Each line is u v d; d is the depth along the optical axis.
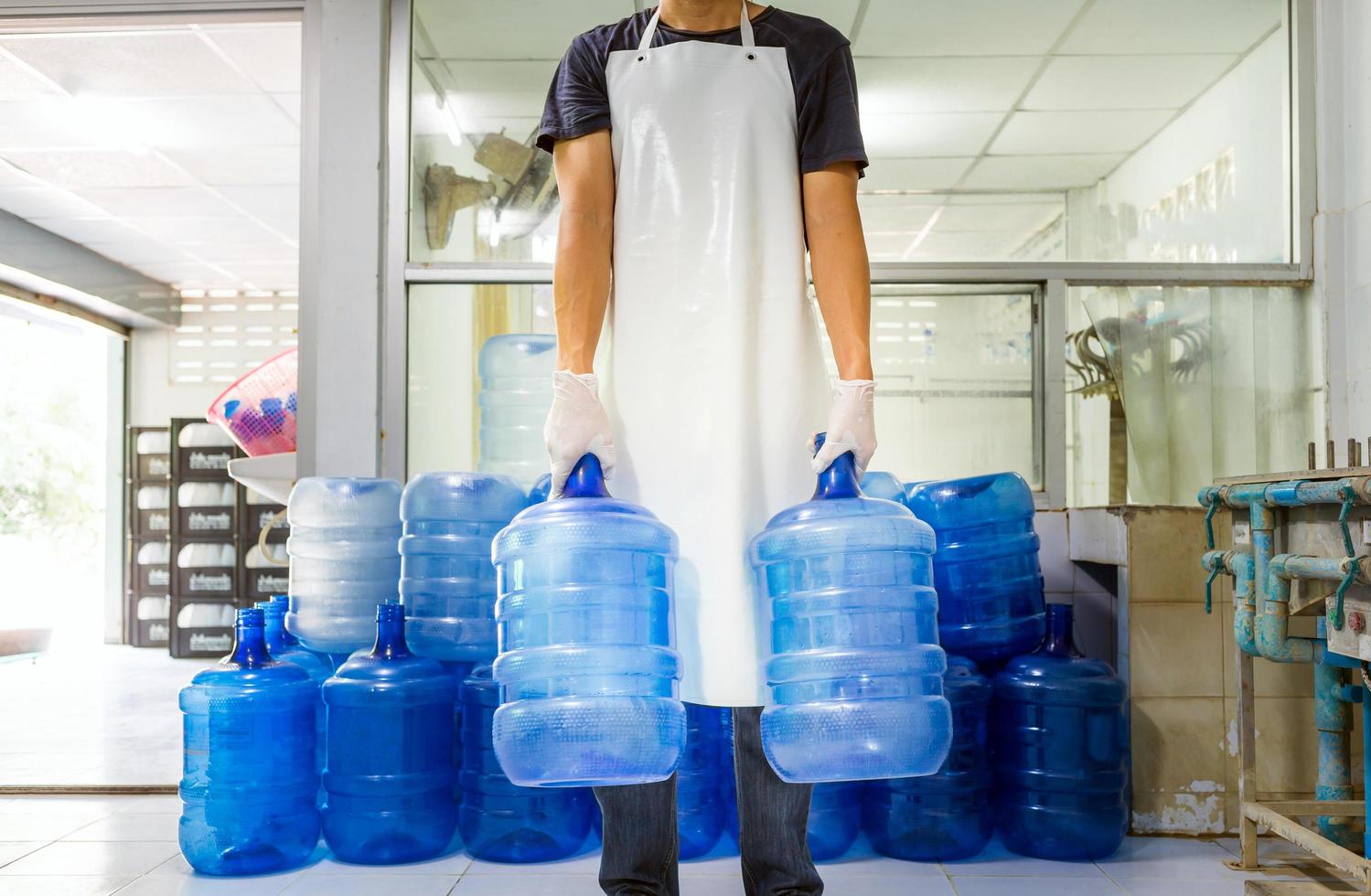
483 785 2.38
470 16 3.14
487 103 3.14
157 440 8.11
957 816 2.36
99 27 3.26
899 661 1.17
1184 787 2.53
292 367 4.14
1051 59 3.15
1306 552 1.89
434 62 3.14
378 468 3.02
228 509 7.52
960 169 3.16
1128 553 2.56
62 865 2.37
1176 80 3.16
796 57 1.37
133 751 3.79
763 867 1.32
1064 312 3.10
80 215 6.91
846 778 1.15
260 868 2.29
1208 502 2.22
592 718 1.06
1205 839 2.51
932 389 3.09
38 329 10.12
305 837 2.37
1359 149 3.04
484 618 2.47
